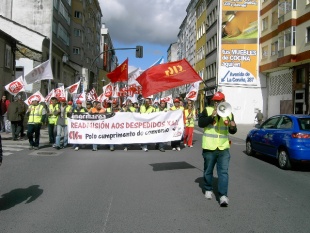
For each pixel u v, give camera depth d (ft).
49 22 122.11
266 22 123.85
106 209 19.38
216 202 21.07
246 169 33.50
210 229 16.33
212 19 155.84
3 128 64.85
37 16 122.11
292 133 33.37
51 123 49.88
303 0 92.43
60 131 46.03
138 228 16.37
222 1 130.72
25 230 15.98
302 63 96.63
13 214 18.33
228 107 19.90
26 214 18.34
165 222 17.26
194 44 207.31
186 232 15.89
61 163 34.35
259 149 40.11
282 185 26.37
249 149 43.47
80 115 45.52
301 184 26.94
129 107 54.60
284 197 22.59
